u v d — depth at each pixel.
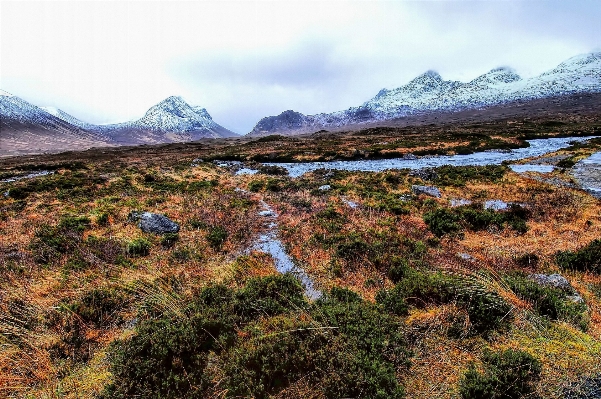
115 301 8.65
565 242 12.66
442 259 11.14
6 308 8.11
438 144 59.94
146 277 10.10
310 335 6.77
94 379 6.34
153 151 87.19
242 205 20.27
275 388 5.99
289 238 14.37
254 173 40.03
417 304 8.48
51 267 10.98
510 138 63.47
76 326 7.81
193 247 13.22
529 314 7.64
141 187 27.00
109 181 30.58
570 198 19.11
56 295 9.08
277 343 6.52
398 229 14.70
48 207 20.08
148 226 14.97
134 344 6.58
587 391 5.61
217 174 37.62
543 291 8.25
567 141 60.50
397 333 7.03
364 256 11.47
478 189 23.59
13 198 23.94
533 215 16.17
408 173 30.83
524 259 11.23
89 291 9.00
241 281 10.30
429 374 6.30
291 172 40.62
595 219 15.38
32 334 7.30
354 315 7.40
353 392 5.66
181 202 20.59
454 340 7.14
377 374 5.83
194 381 6.00
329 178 32.12
